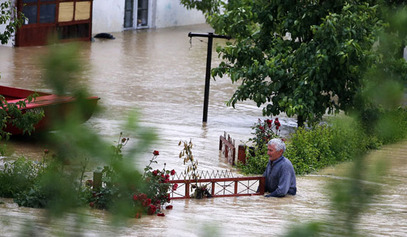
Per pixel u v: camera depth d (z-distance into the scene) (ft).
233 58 86.79
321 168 64.08
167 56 165.48
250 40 86.63
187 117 95.25
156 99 109.19
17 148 65.98
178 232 27.27
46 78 5.69
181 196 47.85
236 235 25.85
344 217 5.97
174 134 79.00
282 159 50.19
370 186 6.03
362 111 7.00
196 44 192.85
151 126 5.85
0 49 155.53
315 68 76.79
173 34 212.23
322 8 81.05
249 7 85.81
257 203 45.03
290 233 5.56
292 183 50.06
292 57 80.48
